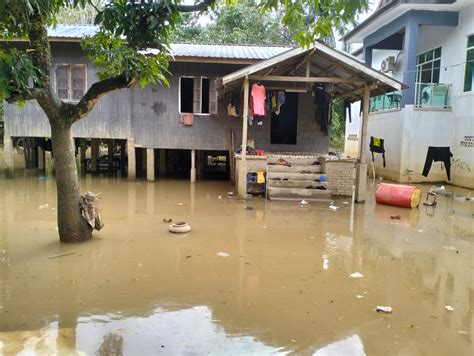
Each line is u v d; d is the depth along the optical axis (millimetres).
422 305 4938
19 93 5598
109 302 4805
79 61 13805
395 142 15953
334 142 27109
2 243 6988
